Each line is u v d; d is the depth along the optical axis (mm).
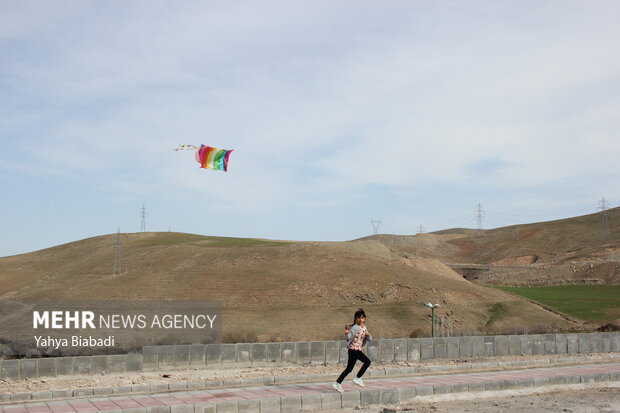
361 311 15805
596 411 13820
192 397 15234
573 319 66688
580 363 24000
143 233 142750
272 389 16438
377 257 90062
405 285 73500
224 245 107938
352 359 15445
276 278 75812
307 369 21250
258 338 49969
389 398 15234
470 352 25594
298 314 61656
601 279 121250
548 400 15531
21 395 15492
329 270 79688
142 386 16734
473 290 75188
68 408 13688
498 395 16219
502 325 62125
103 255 104812
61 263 114125
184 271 82625
